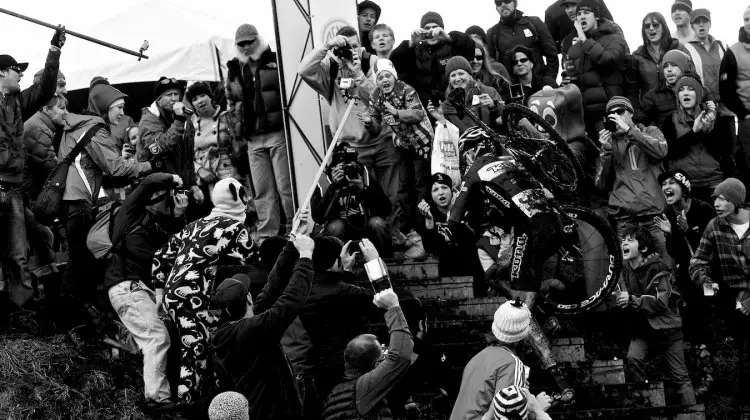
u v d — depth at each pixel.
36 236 10.32
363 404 7.26
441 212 10.85
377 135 11.39
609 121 11.90
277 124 11.67
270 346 7.36
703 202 12.12
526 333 7.79
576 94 11.98
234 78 11.80
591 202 12.27
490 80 12.74
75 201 9.98
